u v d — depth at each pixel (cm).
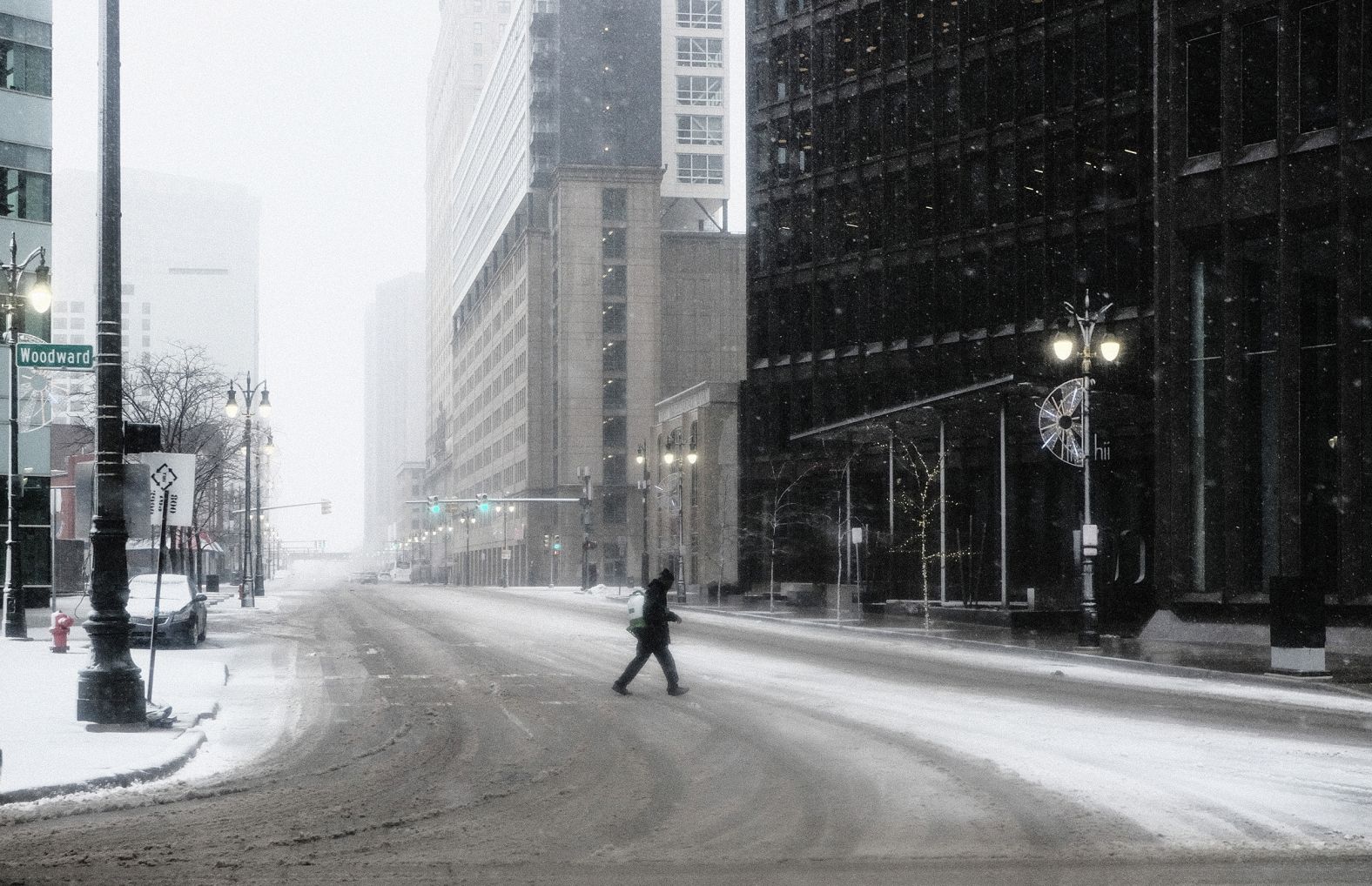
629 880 879
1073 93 5806
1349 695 2252
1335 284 3681
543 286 13688
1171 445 3966
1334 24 3619
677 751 1516
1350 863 936
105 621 1645
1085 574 3331
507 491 15162
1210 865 930
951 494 6212
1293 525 3625
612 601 6831
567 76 13238
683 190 14550
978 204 6350
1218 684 2481
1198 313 3984
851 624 4525
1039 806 1166
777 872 905
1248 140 3806
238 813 1127
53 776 1225
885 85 6875
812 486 7225
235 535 12619
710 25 14738
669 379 13250
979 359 6244
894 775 1343
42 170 5456
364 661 2883
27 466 5388
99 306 1669
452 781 1304
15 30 5409
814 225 7312
